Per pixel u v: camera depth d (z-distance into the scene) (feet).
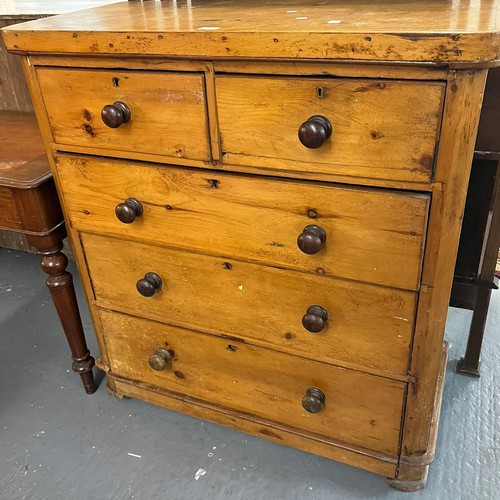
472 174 4.11
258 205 3.32
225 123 3.13
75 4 5.61
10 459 4.45
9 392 5.13
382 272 3.19
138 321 4.38
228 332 4.00
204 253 3.73
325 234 3.22
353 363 3.64
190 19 3.34
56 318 6.11
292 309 3.64
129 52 3.10
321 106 2.84
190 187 3.48
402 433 3.78
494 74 3.62
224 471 4.25
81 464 4.38
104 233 4.03
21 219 4.17
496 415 4.58
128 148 3.52
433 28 2.52
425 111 2.65
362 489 4.05
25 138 4.92
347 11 3.28
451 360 5.16
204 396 4.49
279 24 2.92
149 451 4.46
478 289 4.58
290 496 4.03
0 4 5.78
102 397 5.03
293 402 4.08
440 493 3.99
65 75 3.44
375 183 2.94
